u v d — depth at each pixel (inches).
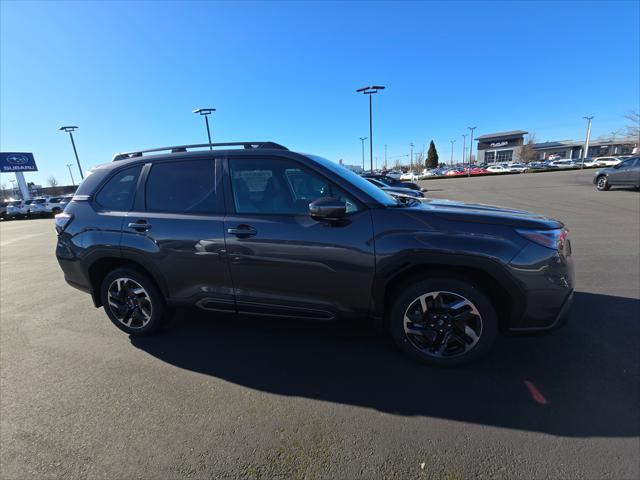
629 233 295.1
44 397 101.7
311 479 71.9
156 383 106.7
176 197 123.6
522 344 120.0
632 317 137.9
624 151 3420.3
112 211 129.9
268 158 117.6
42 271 267.9
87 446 82.6
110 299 135.5
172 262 121.2
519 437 80.4
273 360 116.7
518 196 660.7
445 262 99.2
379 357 115.6
